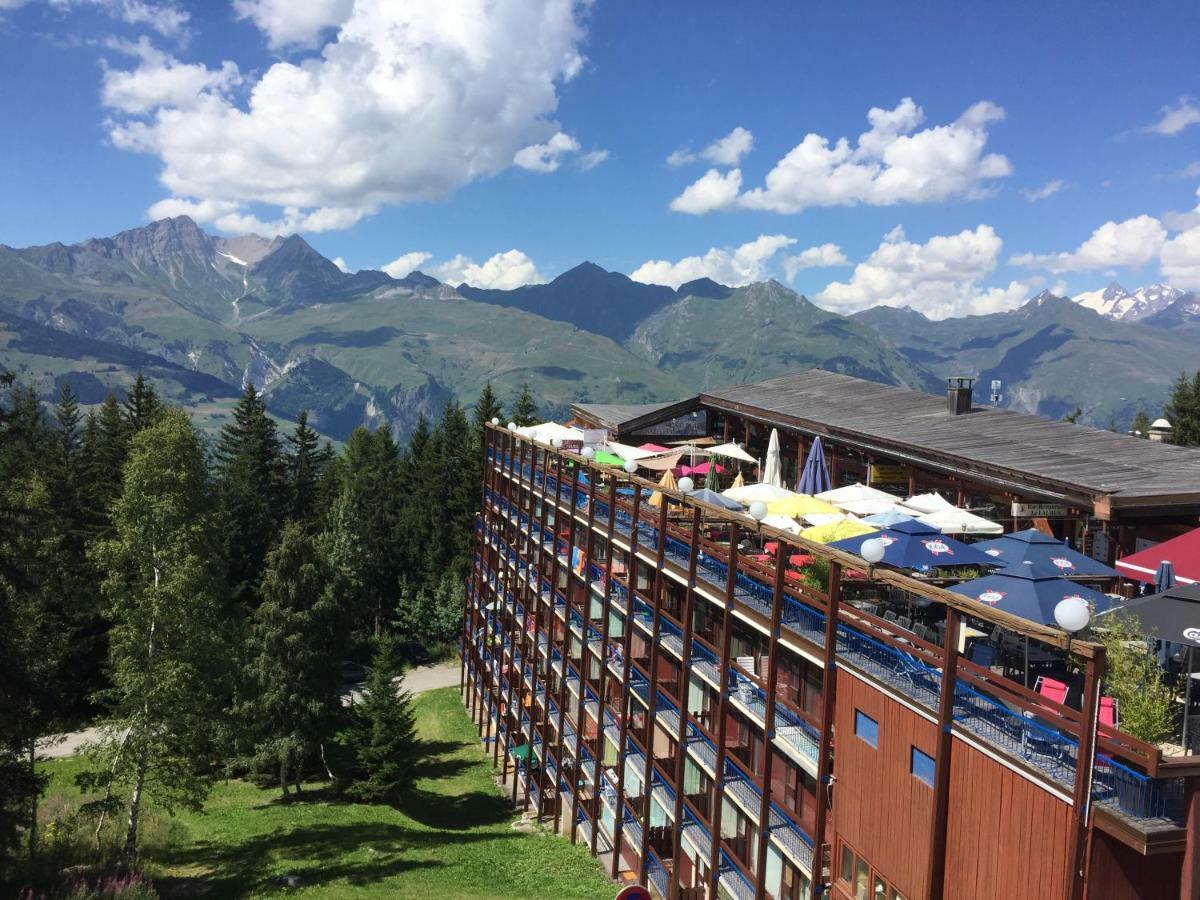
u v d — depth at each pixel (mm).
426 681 67625
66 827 34656
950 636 13836
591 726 35562
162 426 37125
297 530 48000
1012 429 30578
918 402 38656
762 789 20188
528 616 45250
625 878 31062
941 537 19984
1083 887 11211
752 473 44094
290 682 45094
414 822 41969
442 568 79188
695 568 24750
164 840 37406
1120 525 21734
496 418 87500
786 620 19812
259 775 49281
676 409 49750
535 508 44875
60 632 52469
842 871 17109
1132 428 77250
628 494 34031
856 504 27234
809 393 44938
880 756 15750
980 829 13125
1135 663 12367
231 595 44406
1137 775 10852
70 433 82750
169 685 33656
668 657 29266
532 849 36812
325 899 30438
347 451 105062
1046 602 15922
